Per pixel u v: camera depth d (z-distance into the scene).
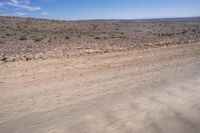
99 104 5.86
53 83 8.16
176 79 8.30
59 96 6.68
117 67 10.82
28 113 5.45
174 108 5.43
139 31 40.81
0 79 8.73
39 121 4.95
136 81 8.18
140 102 5.90
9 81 8.46
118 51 16.03
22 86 7.81
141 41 24.28
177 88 7.14
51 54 15.23
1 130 4.57
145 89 7.12
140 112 5.23
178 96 6.34
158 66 10.88
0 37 27.59
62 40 25.94
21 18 56.22
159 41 23.83
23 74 9.55
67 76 9.19
